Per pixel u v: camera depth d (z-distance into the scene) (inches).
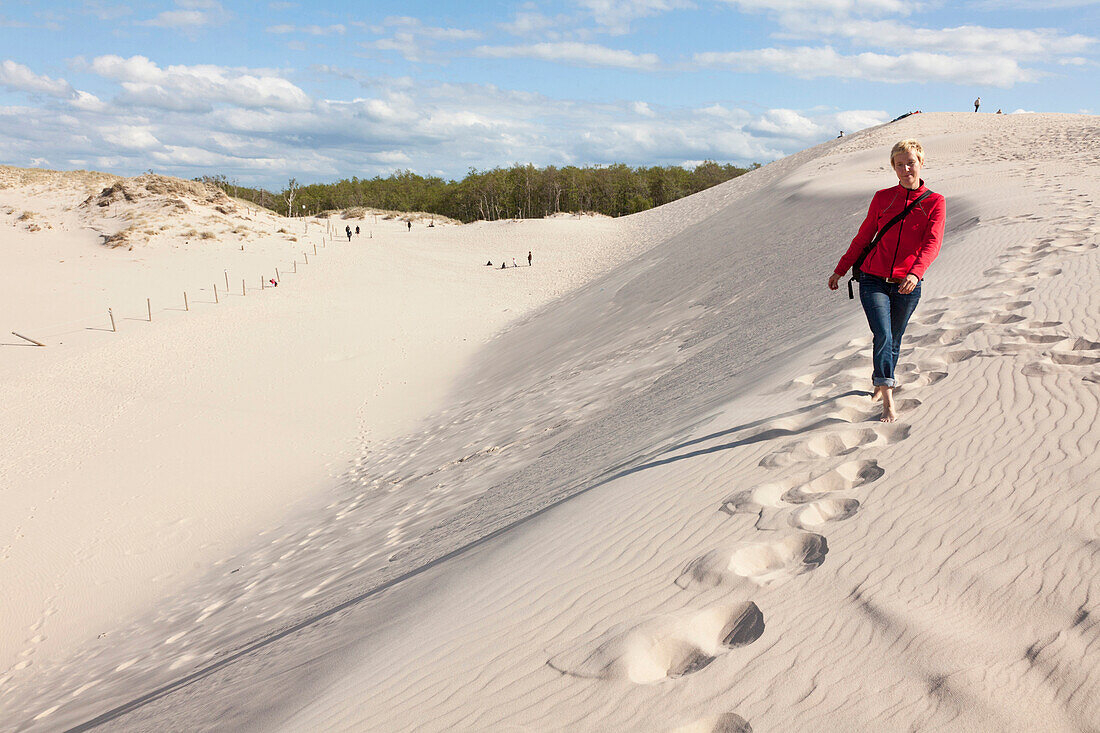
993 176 819.4
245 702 166.1
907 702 89.8
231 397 951.0
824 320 380.2
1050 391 181.6
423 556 269.0
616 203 4798.2
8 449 768.3
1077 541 116.3
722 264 879.1
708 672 104.2
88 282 1688.0
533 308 1534.2
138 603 447.5
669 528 161.3
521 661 121.8
